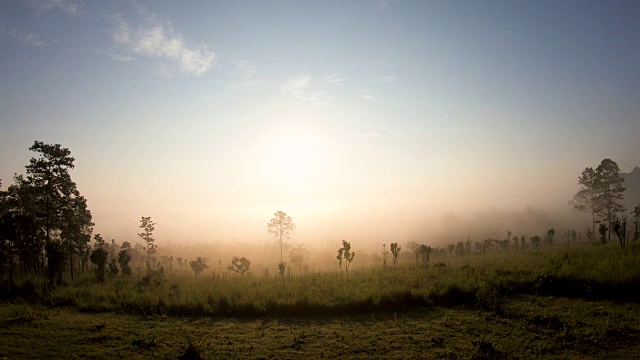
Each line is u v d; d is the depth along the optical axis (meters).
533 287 18.98
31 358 11.94
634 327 13.67
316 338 14.12
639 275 17.45
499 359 11.57
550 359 11.49
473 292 18.45
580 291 18.12
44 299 20.52
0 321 16.11
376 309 17.56
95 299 20.44
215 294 19.95
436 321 15.59
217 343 13.70
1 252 29.16
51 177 33.22
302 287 20.92
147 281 26.03
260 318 17.06
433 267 28.02
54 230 35.19
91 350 12.79
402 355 12.27
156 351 12.80
